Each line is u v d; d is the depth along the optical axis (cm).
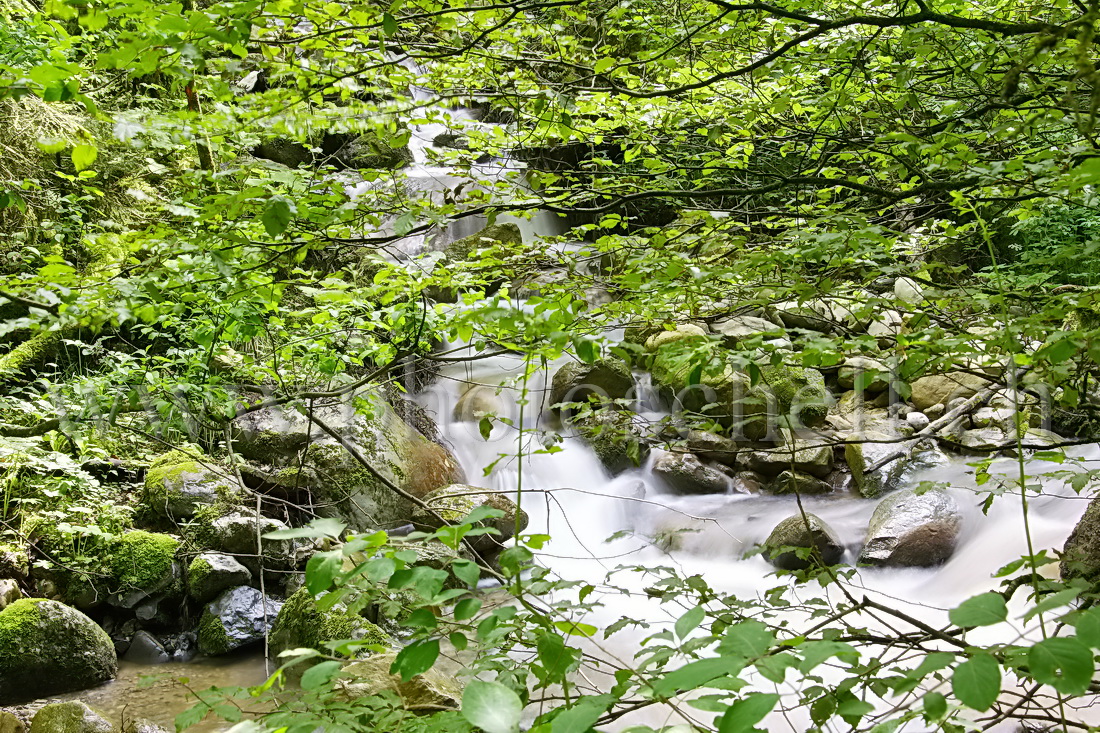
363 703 151
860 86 363
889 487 633
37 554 502
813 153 398
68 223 671
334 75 268
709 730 139
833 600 502
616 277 261
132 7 204
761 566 568
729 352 206
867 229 227
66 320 235
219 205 244
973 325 262
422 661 127
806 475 670
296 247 266
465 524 133
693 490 675
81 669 436
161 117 257
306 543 543
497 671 181
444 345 804
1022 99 271
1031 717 194
